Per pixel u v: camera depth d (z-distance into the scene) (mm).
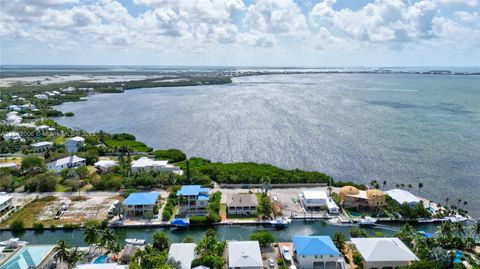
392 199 130625
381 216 121312
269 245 101250
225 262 92562
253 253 89375
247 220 118875
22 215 123000
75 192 143750
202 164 171375
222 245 95438
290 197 137875
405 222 118188
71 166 172875
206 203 126938
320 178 150375
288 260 92562
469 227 102375
